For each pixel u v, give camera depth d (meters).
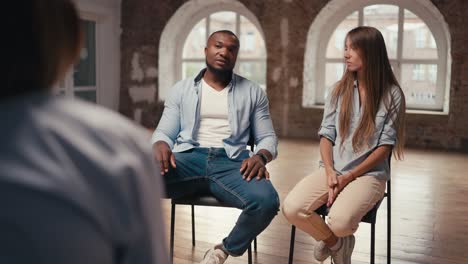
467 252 3.05
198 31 9.33
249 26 9.16
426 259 2.93
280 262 2.84
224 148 2.54
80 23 0.65
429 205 4.10
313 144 7.38
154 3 8.87
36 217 0.50
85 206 0.53
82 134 0.56
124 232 0.57
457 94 7.10
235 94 2.62
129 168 0.58
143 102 9.16
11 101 0.56
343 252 2.42
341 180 2.35
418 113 7.36
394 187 4.72
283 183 4.84
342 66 8.35
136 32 9.05
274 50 8.12
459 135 7.14
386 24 8.00
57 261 0.51
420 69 7.88
